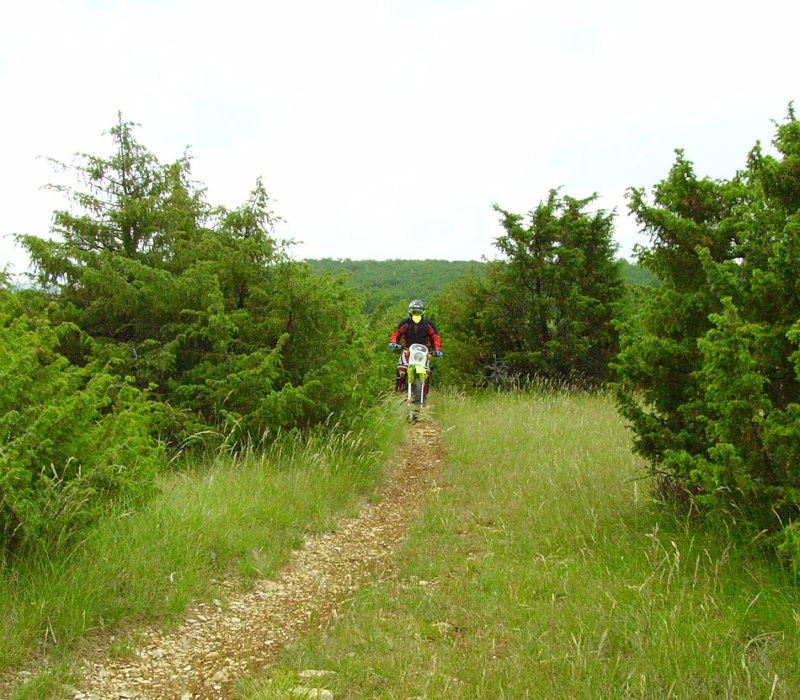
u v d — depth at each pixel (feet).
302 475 24.53
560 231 53.16
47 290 29.58
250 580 17.13
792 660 12.15
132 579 15.34
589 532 19.17
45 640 12.87
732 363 15.70
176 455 25.12
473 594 16.08
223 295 30.50
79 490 15.78
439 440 35.76
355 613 15.07
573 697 11.48
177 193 31.73
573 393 49.75
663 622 13.28
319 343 30.58
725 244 20.04
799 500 15.01
